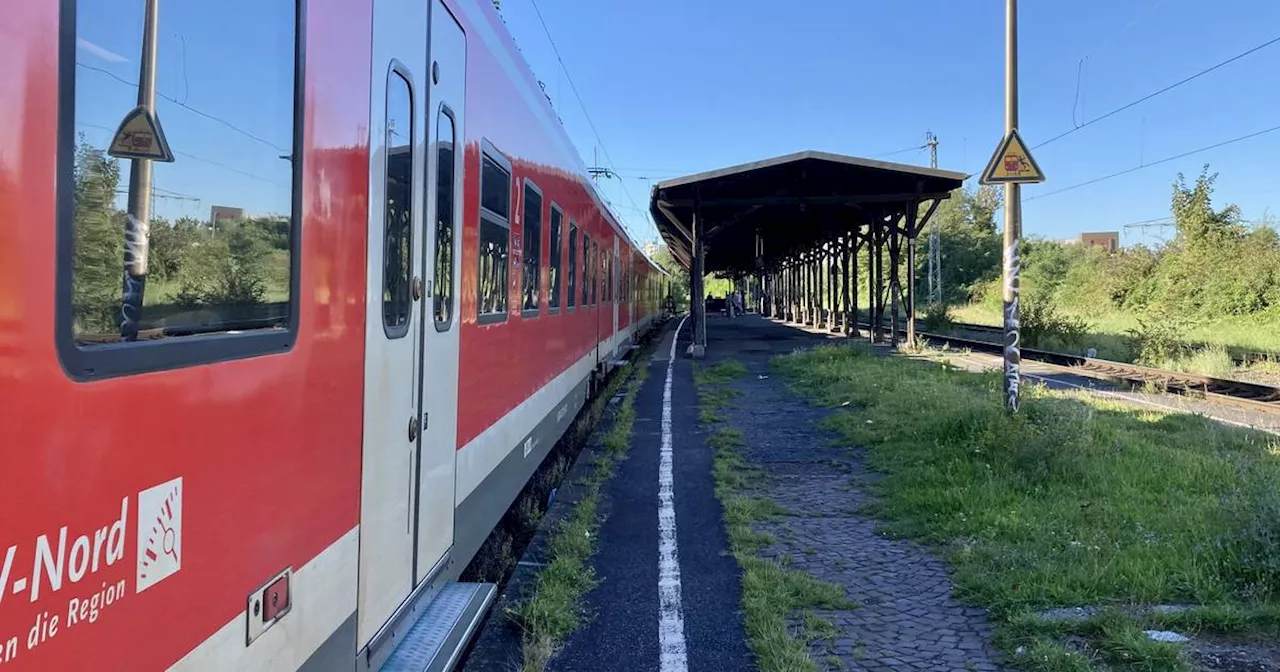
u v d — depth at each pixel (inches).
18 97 53.6
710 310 2667.3
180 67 71.2
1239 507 204.5
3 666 50.7
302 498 90.4
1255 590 175.6
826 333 1241.4
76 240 59.1
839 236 1285.7
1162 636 157.1
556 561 208.4
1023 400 349.1
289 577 87.3
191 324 72.7
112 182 63.1
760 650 160.6
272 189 85.3
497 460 194.7
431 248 138.4
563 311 319.9
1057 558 199.6
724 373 646.5
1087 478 264.4
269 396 83.3
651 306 1182.9
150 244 67.5
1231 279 1108.5
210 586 72.7
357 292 106.0
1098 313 1433.3
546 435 278.4
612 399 518.9
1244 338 901.2
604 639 169.8
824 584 192.7
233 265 78.8
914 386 483.5
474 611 139.8
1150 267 1375.5
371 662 112.0
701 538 236.8
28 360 53.7
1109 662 150.6
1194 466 278.2
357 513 106.5
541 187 263.4
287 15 87.8
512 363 213.9
